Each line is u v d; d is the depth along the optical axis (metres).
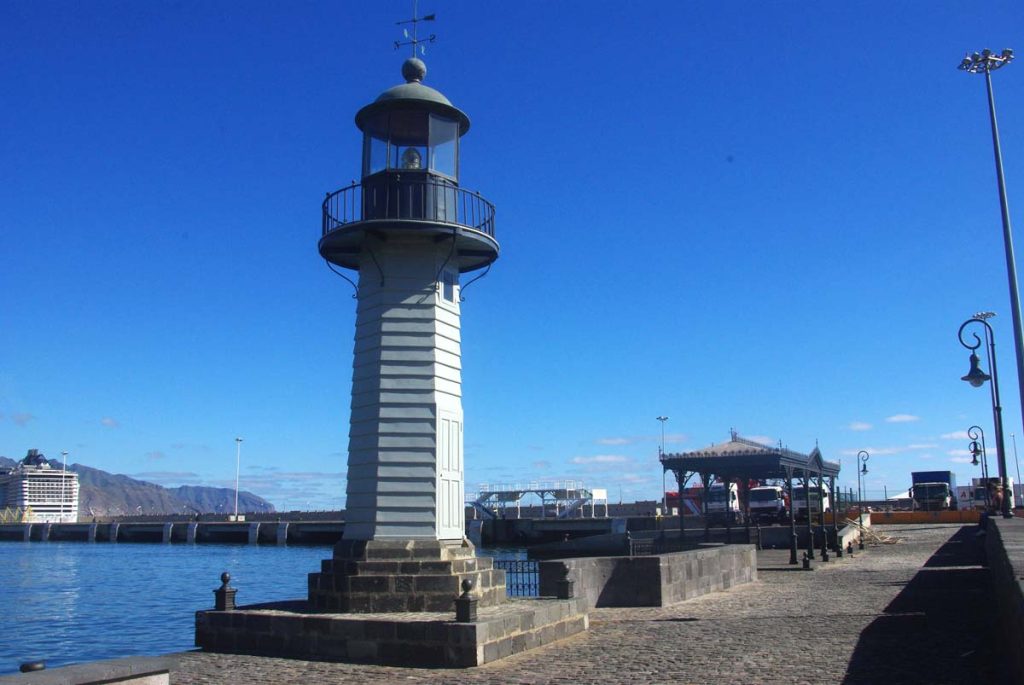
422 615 14.44
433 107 17.00
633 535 54.19
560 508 90.56
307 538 102.06
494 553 69.75
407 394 16.22
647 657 12.98
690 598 21.03
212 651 14.75
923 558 32.47
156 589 47.53
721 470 34.12
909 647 12.89
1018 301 23.58
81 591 46.62
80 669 7.43
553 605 15.12
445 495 16.20
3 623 33.19
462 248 17.42
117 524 119.44
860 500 72.00
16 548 101.50
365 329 16.80
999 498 35.44
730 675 11.28
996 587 15.23
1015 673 8.66
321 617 14.09
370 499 15.95
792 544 31.38
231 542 107.19
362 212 16.69
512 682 11.42
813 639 14.06
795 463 32.38
